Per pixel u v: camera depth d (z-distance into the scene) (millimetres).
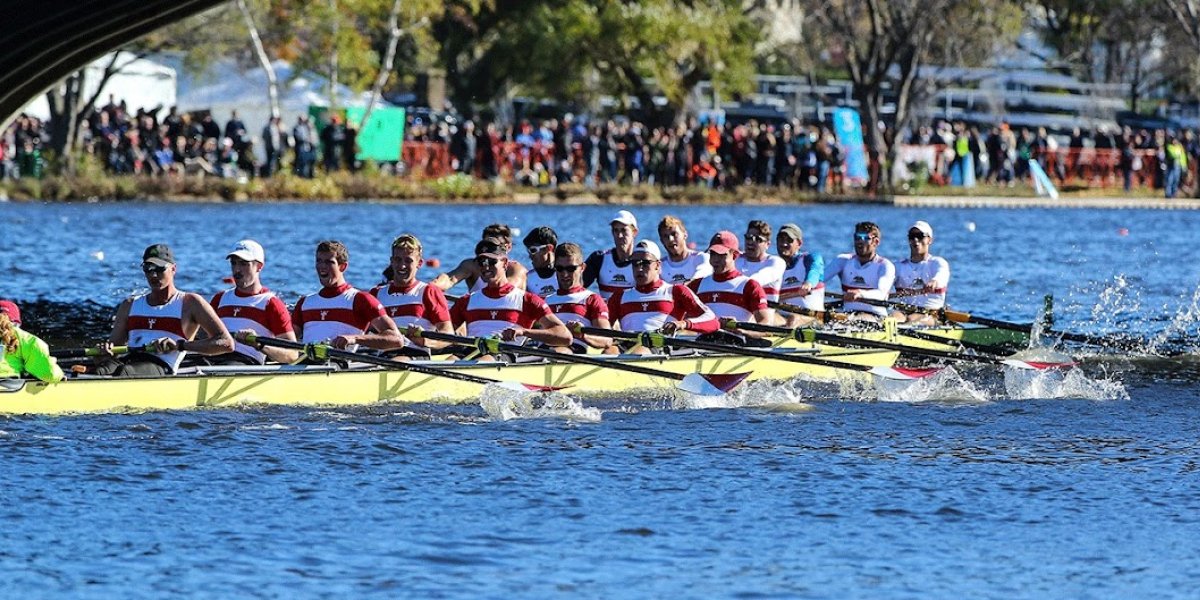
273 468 57469
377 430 64438
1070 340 95625
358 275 136125
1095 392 78562
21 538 48344
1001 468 60062
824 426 68312
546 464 59281
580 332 74562
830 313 86000
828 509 53500
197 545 48219
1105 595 45281
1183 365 88875
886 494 55625
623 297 78750
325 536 49406
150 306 66562
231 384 66812
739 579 46031
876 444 64312
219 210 195500
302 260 143750
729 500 54438
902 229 195375
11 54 114312
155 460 57906
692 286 82062
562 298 76062
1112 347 95438
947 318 90375
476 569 46562
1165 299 126375
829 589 45312
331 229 175000
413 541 49031
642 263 77750
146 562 46531
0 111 131000
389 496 54156
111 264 138000
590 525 51031
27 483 54188
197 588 44531
